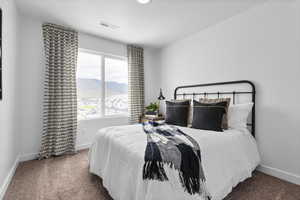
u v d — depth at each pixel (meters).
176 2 2.01
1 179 1.51
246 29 2.20
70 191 1.64
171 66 3.53
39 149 2.52
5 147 1.64
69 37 2.72
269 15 1.97
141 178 1.12
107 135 1.82
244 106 2.07
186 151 1.30
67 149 2.71
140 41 3.38
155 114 3.42
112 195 1.42
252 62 2.14
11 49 1.88
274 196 1.55
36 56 2.48
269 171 1.97
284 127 1.86
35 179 1.87
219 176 1.38
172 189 1.09
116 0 1.97
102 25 2.65
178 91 3.35
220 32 2.53
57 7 2.14
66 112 2.68
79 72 3.03
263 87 2.03
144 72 3.88
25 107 2.40
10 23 1.83
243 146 1.78
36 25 2.48
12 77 1.93
